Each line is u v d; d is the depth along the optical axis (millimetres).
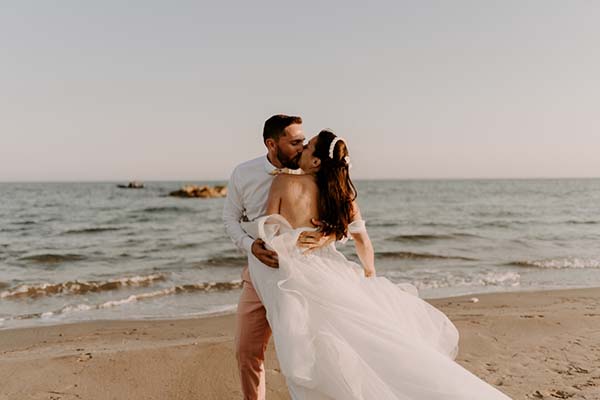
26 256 17203
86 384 4652
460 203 52938
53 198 65562
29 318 8305
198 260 16109
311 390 2801
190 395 4441
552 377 4742
